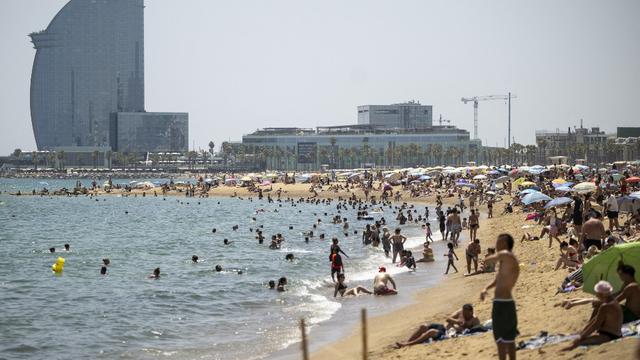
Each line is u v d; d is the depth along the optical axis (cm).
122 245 6162
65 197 16825
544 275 2925
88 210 11956
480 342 1878
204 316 2877
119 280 3934
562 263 3022
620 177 7431
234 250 5484
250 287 3578
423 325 2117
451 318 2159
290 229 7438
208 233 7369
